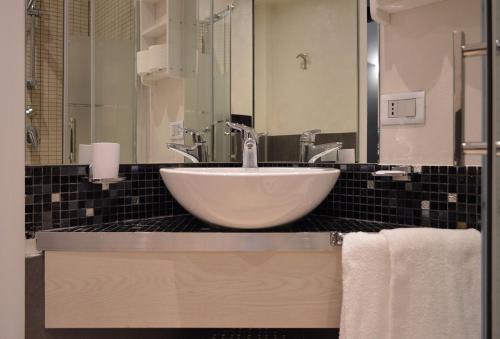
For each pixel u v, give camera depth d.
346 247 0.96
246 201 0.93
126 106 1.33
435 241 0.95
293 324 1.01
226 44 1.58
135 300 1.00
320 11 1.44
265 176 0.91
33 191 1.09
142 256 1.00
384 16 1.24
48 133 1.14
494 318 0.63
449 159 1.15
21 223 1.02
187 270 1.00
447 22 1.15
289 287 1.00
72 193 1.16
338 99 1.39
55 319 1.00
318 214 1.42
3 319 0.99
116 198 1.25
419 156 1.20
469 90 1.10
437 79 1.17
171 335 1.42
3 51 1.02
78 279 1.00
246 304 1.00
